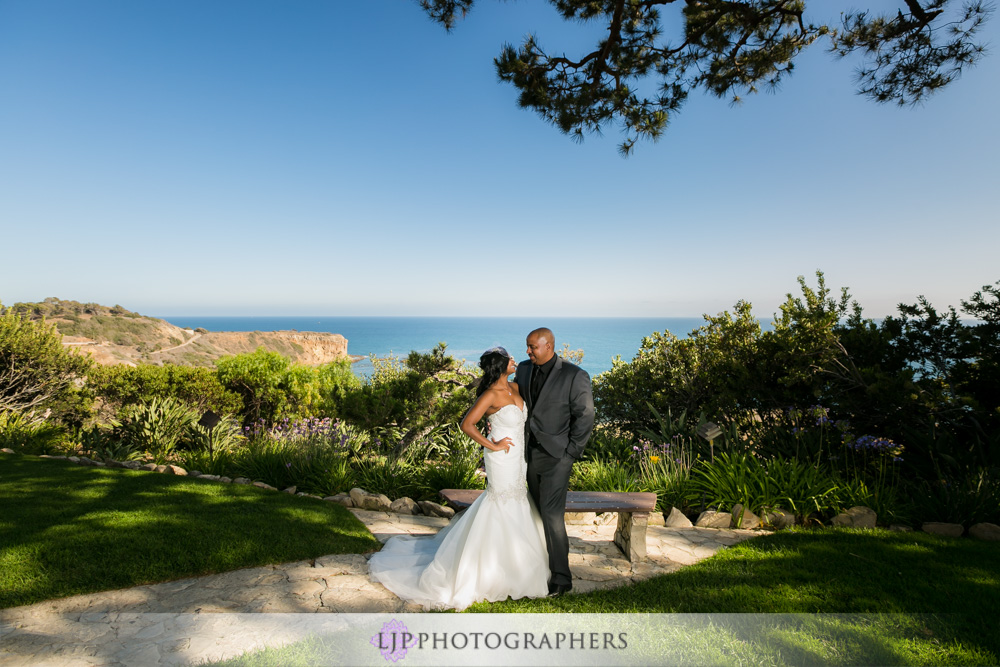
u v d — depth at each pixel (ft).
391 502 19.34
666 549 15.15
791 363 27.37
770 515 17.51
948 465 20.92
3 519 15.43
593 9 28.19
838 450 23.11
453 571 11.82
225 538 14.32
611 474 20.66
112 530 14.56
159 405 34.47
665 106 28.60
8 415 36.24
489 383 12.38
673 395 33.99
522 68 26.96
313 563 13.35
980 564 13.58
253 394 43.04
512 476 12.22
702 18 28.50
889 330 26.89
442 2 25.26
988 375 23.81
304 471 22.48
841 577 12.64
